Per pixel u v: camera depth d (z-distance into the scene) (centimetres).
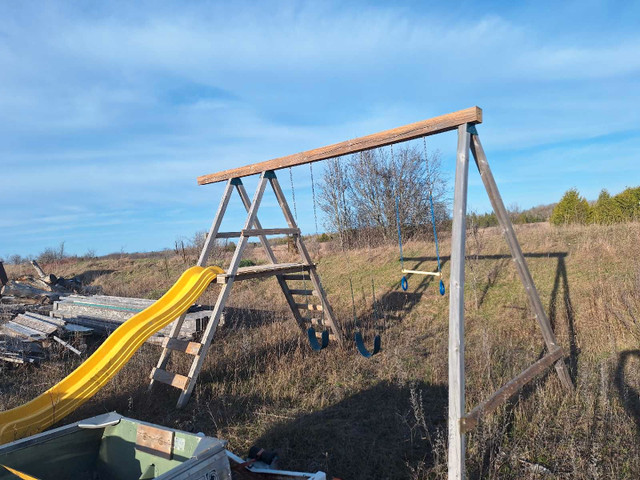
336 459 459
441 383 642
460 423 377
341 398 612
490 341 765
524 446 461
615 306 805
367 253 1539
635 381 582
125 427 378
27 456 339
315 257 1680
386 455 461
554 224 1625
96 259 2897
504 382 611
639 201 1387
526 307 901
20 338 924
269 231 748
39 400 512
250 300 1355
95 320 1118
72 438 369
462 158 441
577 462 423
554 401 556
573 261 1033
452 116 458
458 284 399
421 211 1795
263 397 626
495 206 545
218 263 2034
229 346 873
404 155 1869
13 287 1379
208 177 793
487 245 1274
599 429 480
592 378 585
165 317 631
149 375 719
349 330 952
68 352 902
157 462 346
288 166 678
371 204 1833
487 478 412
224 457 307
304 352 816
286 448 484
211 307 1094
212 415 565
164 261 2234
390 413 559
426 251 1410
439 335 869
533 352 725
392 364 719
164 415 596
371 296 1172
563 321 820
